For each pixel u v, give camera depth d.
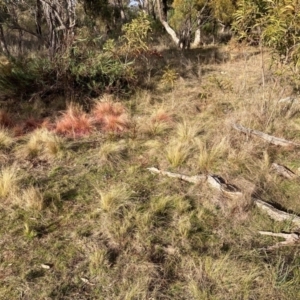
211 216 3.31
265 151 4.26
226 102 6.18
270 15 4.70
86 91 6.52
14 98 6.32
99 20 13.45
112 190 3.58
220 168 4.05
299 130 4.99
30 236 3.01
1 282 2.55
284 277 2.49
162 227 3.15
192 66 8.58
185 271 2.67
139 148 4.67
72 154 4.49
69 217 3.28
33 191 3.47
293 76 5.02
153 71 8.13
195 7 11.62
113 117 5.35
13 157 4.40
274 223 3.20
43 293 2.47
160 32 14.13
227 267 2.63
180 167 4.16
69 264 2.73
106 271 2.66
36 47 10.84
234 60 9.28
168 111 5.85
